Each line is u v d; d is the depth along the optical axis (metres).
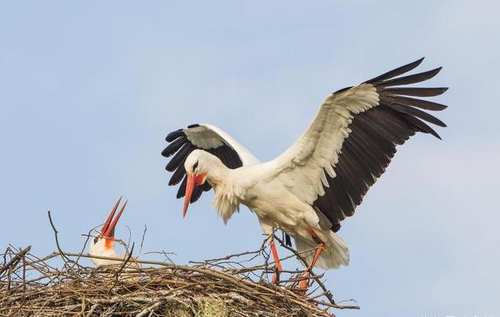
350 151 15.70
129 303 13.24
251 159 16.98
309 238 16.16
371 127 15.60
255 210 16.20
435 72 15.29
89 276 13.63
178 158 18.23
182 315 13.31
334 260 16.16
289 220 16.08
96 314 13.25
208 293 13.48
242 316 13.39
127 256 13.94
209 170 16.09
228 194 16.09
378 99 15.43
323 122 15.52
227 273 13.70
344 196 15.89
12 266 13.46
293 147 15.77
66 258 13.66
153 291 13.35
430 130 15.44
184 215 15.89
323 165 15.78
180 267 13.59
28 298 13.39
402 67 15.26
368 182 15.74
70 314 13.20
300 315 13.75
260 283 13.80
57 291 13.35
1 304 13.30
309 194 15.95
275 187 15.92
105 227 16.14
